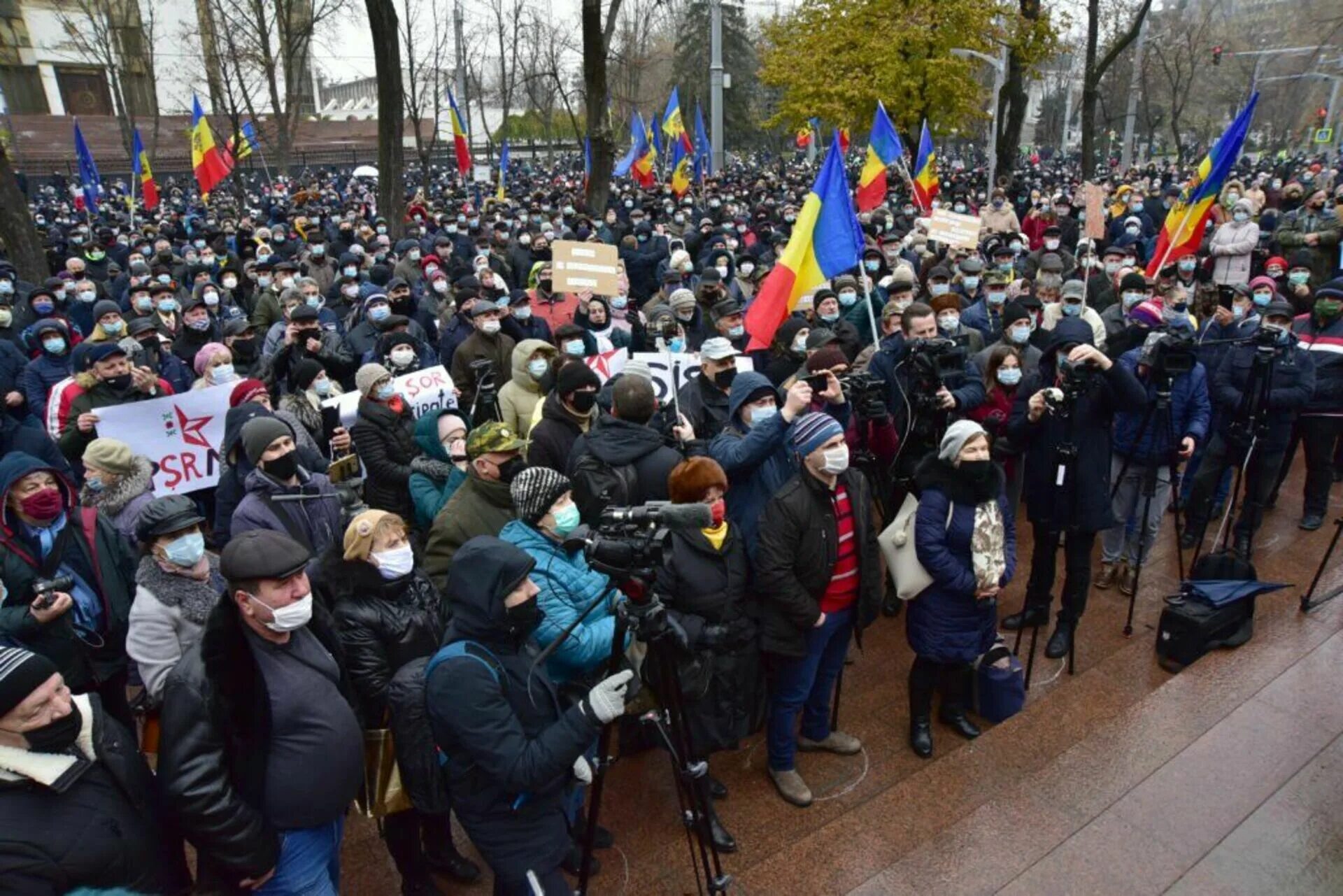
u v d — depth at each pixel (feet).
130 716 14.85
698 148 93.91
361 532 11.28
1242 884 10.93
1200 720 14.26
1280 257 34.91
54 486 13.11
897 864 11.65
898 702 17.11
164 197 123.75
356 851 13.87
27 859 7.79
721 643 12.77
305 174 157.89
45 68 171.32
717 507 12.93
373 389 19.65
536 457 17.34
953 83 71.26
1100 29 121.08
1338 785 12.57
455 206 85.05
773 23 83.41
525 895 9.82
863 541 14.08
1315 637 16.83
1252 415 20.58
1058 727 15.01
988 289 27.66
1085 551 17.38
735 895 11.64
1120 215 62.80
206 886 9.32
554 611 11.32
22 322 33.96
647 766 15.21
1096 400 17.01
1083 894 10.93
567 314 34.63
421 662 11.01
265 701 9.21
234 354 27.48
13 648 8.07
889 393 19.98
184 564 11.69
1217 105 186.09
